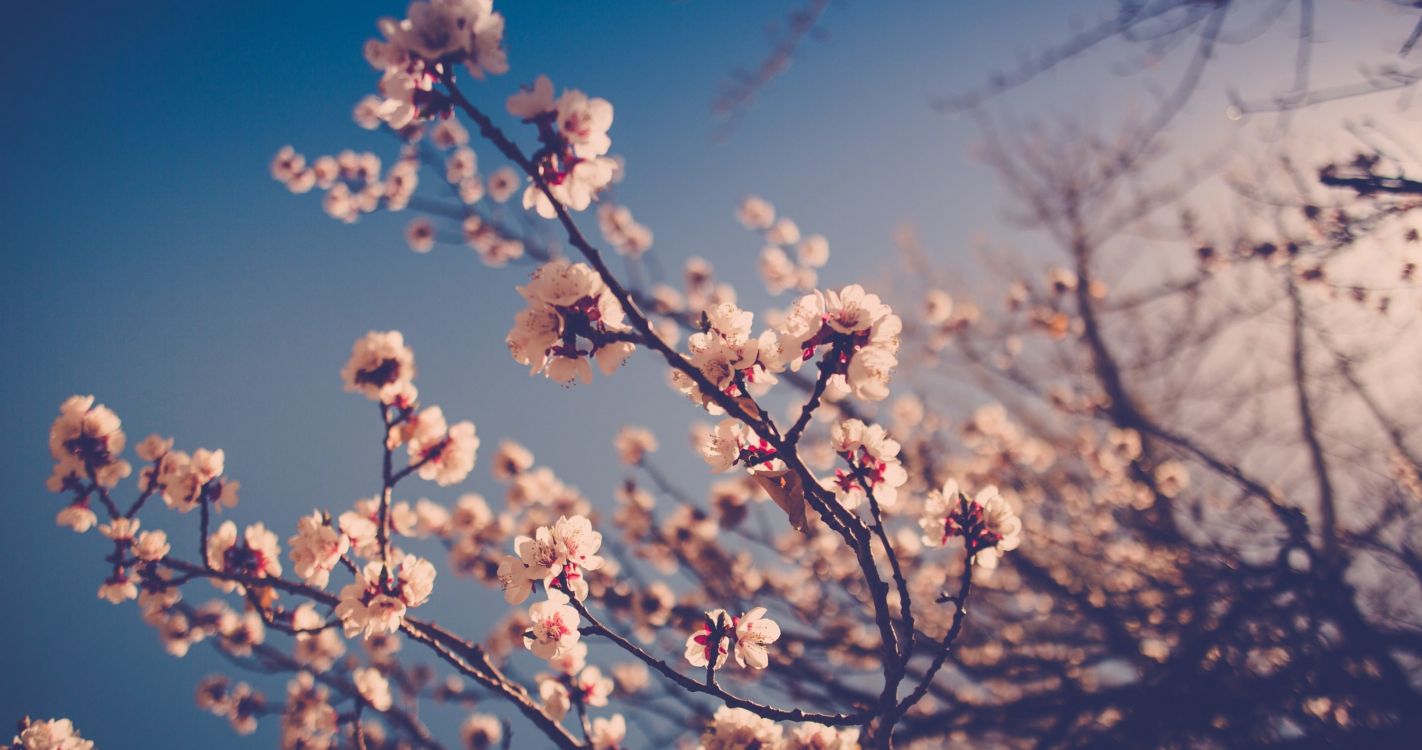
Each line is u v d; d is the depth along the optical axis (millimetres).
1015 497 7289
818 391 2189
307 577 3143
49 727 3758
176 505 3395
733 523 5941
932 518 2650
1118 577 6746
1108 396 7957
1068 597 5910
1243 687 4945
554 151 2125
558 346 2213
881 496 2639
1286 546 5258
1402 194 3645
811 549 6383
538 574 2531
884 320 2225
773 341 2408
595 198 2270
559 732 3029
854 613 5785
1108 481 7754
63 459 3416
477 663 3080
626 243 8195
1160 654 5859
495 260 8070
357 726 4035
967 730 5270
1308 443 6699
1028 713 5176
